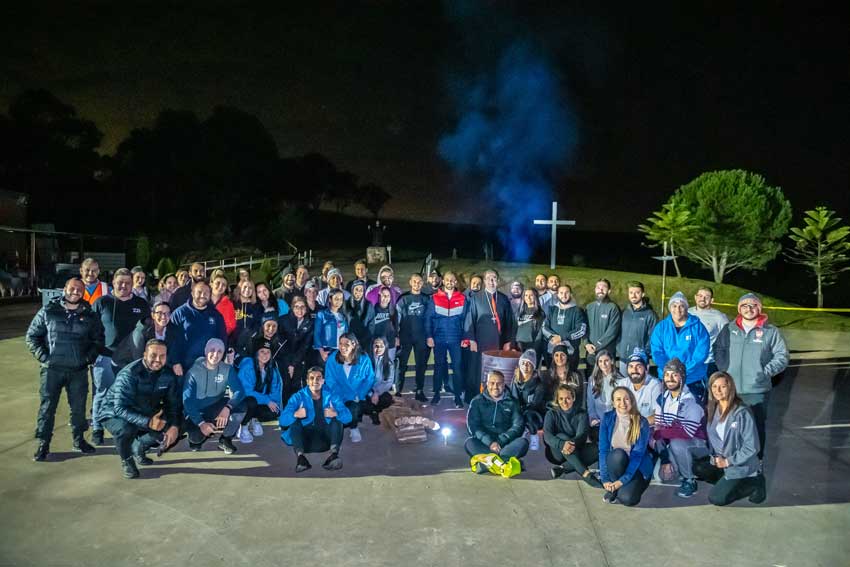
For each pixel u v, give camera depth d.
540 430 6.91
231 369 6.76
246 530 4.87
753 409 6.30
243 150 68.25
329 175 86.00
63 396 9.25
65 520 5.01
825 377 11.60
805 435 7.72
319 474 6.16
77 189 54.97
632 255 57.66
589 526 5.03
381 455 6.79
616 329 8.68
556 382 7.10
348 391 7.28
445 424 8.07
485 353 8.52
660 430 5.91
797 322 21.34
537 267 31.47
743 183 29.77
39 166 52.34
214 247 49.78
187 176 60.97
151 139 60.59
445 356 9.73
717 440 5.52
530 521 5.11
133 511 5.20
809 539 4.82
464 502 5.49
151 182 58.75
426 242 75.06
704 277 40.81
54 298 6.51
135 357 6.68
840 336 18.12
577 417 6.25
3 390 9.46
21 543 4.62
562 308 8.98
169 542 4.66
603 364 6.82
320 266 39.72
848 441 7.46
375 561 4.40
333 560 4.41
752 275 38.78
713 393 5.52
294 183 79.19
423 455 6.80
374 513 5.22
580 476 6.21
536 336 9.17
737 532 4.94
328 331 8.30
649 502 5.56
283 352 7.89
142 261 35.25
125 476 5.98
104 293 8.24
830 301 33.97
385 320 9.11
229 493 5.62
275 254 48.97
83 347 6.48
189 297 8.91
